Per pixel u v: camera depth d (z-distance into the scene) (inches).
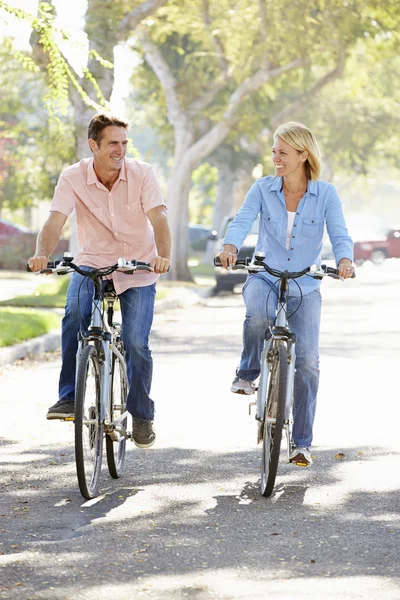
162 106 3149.6
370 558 429.1
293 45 2486.5
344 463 613.0
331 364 1057.5
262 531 470.9
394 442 672.4
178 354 1153.4
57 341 1272.1
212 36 2593.5
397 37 2532.0
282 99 3425.2
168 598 381.7
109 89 1943.9
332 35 2495.1
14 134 2731.3
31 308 1721.2
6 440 683.4
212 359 1107.9
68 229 3334.2
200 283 2778.1
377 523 483.2
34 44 1574.8
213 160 3595.0
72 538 460.8
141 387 578.6
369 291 2300.7
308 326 561.6
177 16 2469.2
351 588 392.2
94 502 526.0
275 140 561.9
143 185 562.6
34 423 741.9
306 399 560.4
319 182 568.1
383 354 1140.5
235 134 2903.5
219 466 609.6
